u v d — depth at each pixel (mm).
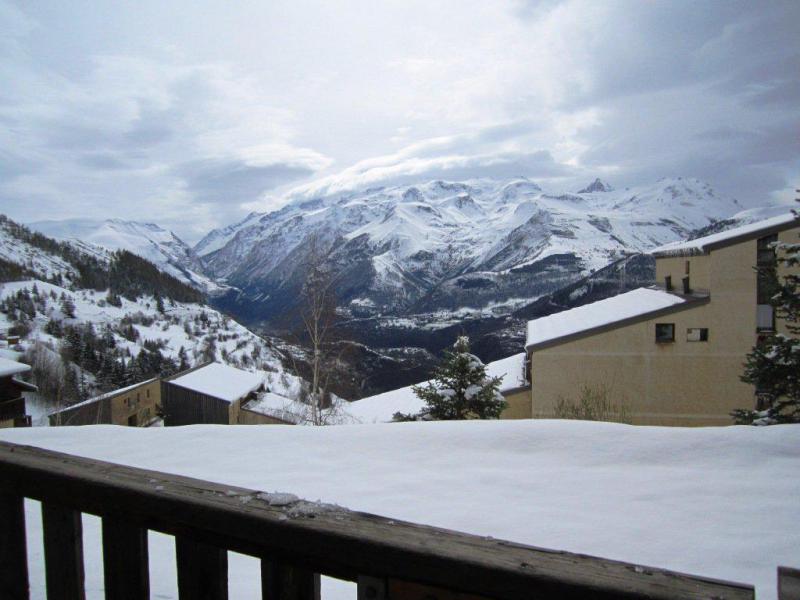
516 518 4168
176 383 29391
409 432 6223
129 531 1410
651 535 3869
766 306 19750
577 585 916
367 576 1122
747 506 4285
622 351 20484
